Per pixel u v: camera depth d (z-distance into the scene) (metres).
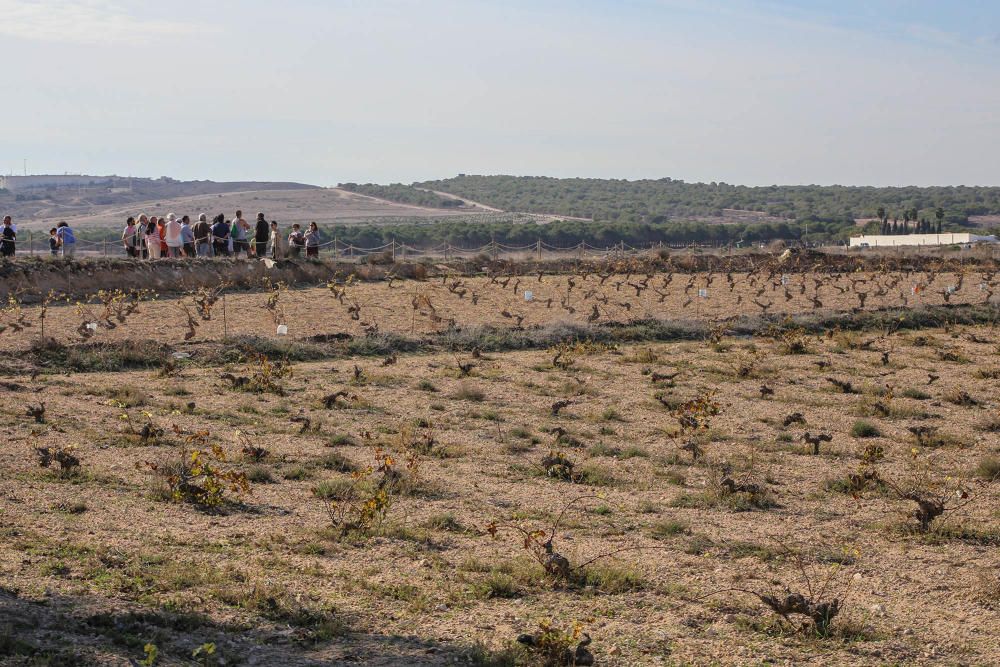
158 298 40.25
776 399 27.98
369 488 17.05
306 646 9.98
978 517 16.75
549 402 26.66
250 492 15.71
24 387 25.38
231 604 10.96
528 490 17.70
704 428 22.83
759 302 47.88
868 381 31.20
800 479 19.30
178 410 22.98
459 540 14.39
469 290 46.94
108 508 14.77
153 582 11.32
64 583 10.98
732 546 14.65
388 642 10.20
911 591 13.02
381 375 29.59
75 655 8.87
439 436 22.03
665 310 44.78
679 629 11.20
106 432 20.47
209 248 47.12
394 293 44.81
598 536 14.98
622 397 27.66
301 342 34.22
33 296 38.28
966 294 53.22
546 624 10.10
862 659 10.53
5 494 15.05
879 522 16.30
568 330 38.94
